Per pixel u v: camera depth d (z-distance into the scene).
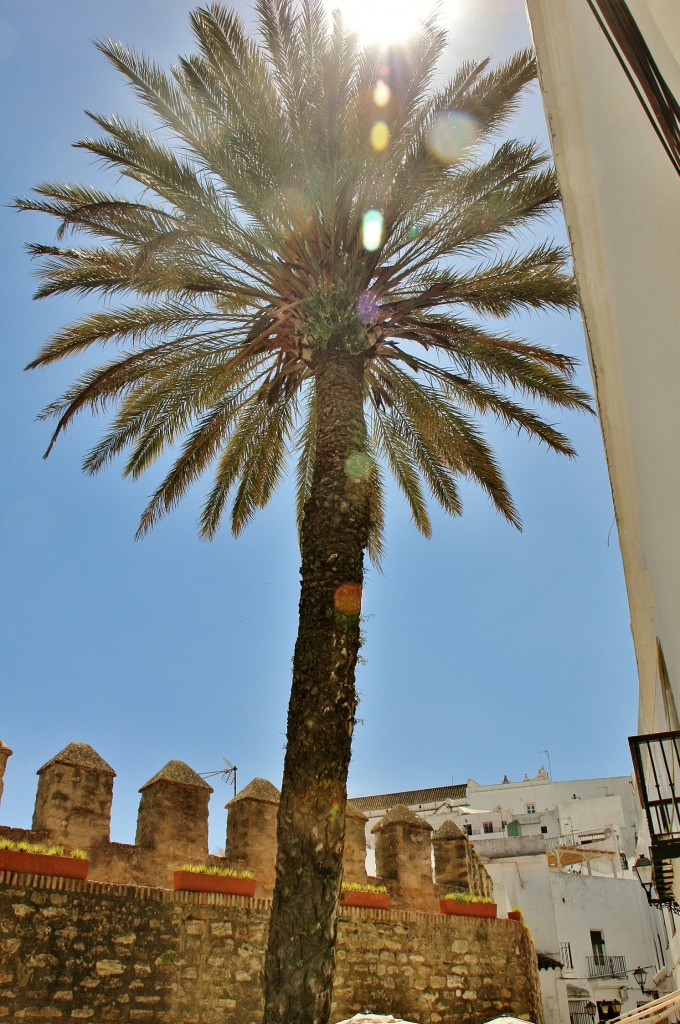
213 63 9.73
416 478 14.16
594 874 33.88
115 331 11.33
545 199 10.27
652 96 2.80
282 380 11.21
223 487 13.60
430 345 11.08
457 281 10.98
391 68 9.46
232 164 9.64
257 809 12.05
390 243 10.48
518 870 27.77
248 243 10.19
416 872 13.73
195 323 11.52
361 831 13.21
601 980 26.83
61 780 10.29
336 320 9.76
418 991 11.70
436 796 59.91
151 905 9.34
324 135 9.52
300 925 7.12
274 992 6.95
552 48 5.75
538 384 11.70
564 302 10.80
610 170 5.28
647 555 8.34
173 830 11.02
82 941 8.66
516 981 13.08
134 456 12.23
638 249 4.66
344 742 7.86
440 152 9.63
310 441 14.12
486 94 9.90
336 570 8.52
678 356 3.93
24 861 8.52
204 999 9.36
